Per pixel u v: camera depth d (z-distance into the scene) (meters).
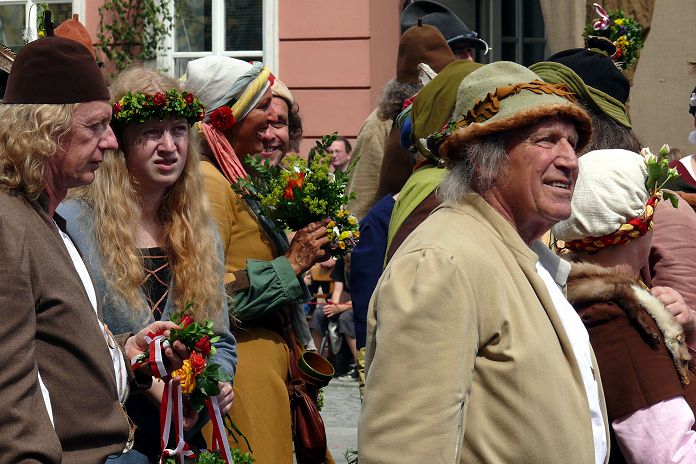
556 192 3.39
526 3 12.48
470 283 3.18
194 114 4.36
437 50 6.18
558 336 3.32
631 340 3.74
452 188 3.47
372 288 5.32
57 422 3.26
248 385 4.85
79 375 3.28
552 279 3.61
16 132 3.41
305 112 12.48
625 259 4.15
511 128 3.36
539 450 3.13
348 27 12.37
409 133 4.84
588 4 8.70
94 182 4.19
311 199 5.02
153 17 12.59
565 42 8.79
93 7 12.66
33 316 3.13
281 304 4.93
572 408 3.23
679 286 4.70
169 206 4.38
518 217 3.44
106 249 4.11
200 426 4.23
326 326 11.34
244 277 4.91
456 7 12.16
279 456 4.87
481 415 3.17
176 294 4.28
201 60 5.45
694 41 8.98
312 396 5.18
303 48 12.46
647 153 4.77
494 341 3.20
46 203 3.45
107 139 3.61
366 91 12.38
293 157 5.14
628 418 3.70
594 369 3.54
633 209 4.07
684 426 3.66
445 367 3.09
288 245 5.29
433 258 3.18
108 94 3.64
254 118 5.41
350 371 11.31
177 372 3.89
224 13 12.68
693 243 4.75
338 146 11.70
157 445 4.11
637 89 9.11
